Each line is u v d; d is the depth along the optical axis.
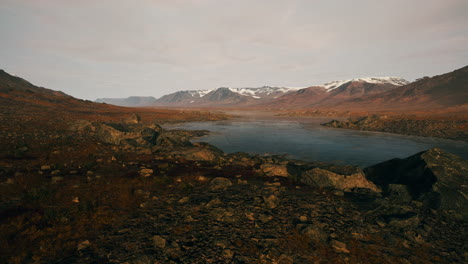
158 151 29.44
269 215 11.77
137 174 17.55
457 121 66.31
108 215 10.42
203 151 27.98
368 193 16.39
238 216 11.41
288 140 51.81
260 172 21.86
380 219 12.09
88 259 7.18
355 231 10.50
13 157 18.70
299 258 8.27
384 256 8.80
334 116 159.25
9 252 7.03
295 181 19.64
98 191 13.03
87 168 17.81
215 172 20.97
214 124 93.50
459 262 8.66
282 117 153.38
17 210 9.73
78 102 102.50
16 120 41.94
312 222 11.26
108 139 33.47
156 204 12.36
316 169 19.16
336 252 8.82
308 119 132.50
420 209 13.84
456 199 13.87
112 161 21.08
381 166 22.02
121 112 97.81
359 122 84.62
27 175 14.10
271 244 9.05
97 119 68.50
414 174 18.09
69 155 21.61
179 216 11.04
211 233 9.64
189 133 59.31
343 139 53.94
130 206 11.74
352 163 31.31
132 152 26.78
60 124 45.28
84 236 8.55
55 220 9.34
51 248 7.51
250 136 58.41
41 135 31.06
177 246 8.45
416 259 8.73
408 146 44.81
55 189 12.53
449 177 15.71
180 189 15.18
